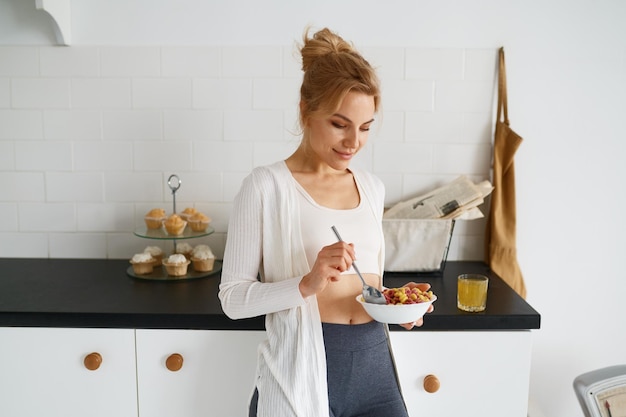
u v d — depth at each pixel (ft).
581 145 6.48
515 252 6.31
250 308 3.95
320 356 3.92
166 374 4.94
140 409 4.98
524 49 6.34
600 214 6.58
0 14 6.26
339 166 3.96
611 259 6.64
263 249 4.14
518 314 4.90
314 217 4.13
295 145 6.48
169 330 4.88
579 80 6.38
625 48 6.33
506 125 6.28
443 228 5.95
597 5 6.27
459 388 4.98
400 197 6.59
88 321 4.85
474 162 6.53
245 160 6.51
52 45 6.32
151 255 6.16
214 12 6.28
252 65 6.35
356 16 6.30
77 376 4.93
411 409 5.01
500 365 4.95
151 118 6.44
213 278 5.98
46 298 5.25
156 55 6.33
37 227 6.64
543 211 6.57
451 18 6.31
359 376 3.99
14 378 4.92
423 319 4.84
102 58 6.34
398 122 6.46
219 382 4.95
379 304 3.92
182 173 6.53
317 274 3.74
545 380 6.84
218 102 6.41
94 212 6.61
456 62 6.36
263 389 3.98
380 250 4.48
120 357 4.91
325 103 3.72
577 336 6.77
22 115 6.44
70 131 6.47
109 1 6.25
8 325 4.87
